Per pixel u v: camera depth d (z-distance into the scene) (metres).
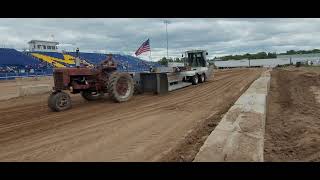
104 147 6.98
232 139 6.55
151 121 9.56
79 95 17.05
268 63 103.00
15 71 37.66
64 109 12.18
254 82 21.33
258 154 5.75
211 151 5.93
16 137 8.21
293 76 28.66
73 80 12.77
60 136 8.09
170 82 17.58
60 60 52.12
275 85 21.19
